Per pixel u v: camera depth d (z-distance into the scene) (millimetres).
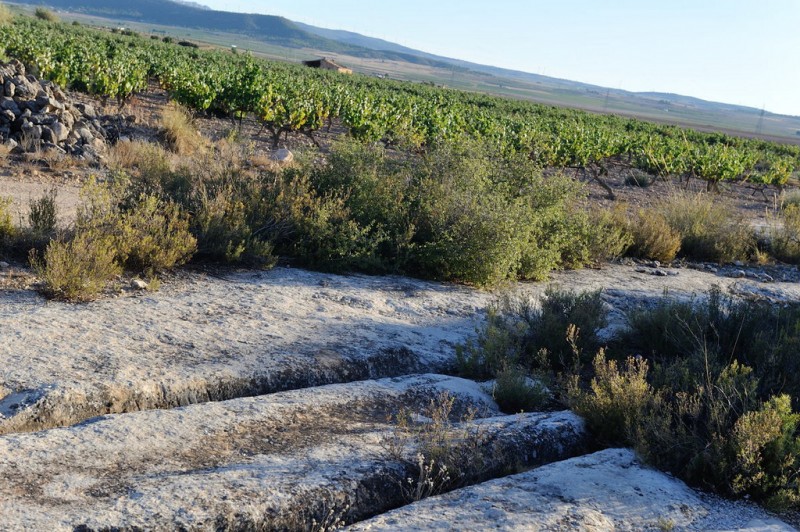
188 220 8383
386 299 7586
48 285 6312
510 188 10227
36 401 4320
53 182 11852
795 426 4695
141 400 4684
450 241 8594
